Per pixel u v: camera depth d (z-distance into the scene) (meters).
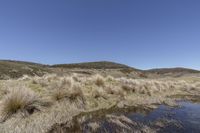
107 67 114.19
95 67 110.94
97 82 15.00
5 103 7.98
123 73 83.44
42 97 9.77
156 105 12.95
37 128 7.00
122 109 11.02
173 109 11.98
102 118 8.92
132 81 18.84
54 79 16.11
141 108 11.62
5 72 43.44
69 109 9.32
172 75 114.00
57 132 7.03
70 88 11.25
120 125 8.13
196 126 8.48
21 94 8.50
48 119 7.88
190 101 15.66
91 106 10.47
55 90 10.82
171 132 7.69
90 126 7.83
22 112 7.83
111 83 16.81
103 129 7.61
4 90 10.29
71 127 7.60
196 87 24.98
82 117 8.86
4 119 7.29
